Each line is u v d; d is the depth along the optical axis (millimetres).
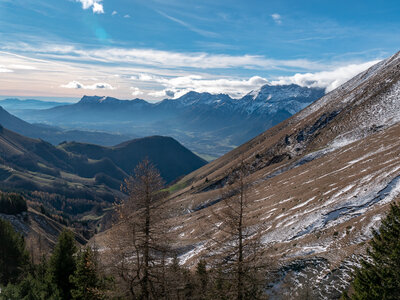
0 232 33344
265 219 49656
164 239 17281
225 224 16609
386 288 15500
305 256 28953
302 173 72688
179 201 110562
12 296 20562
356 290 16859
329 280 24000
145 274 17016
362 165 50906
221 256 16719
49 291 24234
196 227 59250
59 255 26422
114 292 16594
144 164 17516
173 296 18469
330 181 51281
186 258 43938
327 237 32375
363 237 28547
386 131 70438
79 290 23203
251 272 15805
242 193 16125
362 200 36719
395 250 15641
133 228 16594
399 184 35250
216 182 122062
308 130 129875
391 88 109250
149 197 17125
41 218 128625
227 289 15742
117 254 17016
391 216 17453
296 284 24969
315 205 43656
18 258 34469
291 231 39062
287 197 56125
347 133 102312
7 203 114938
